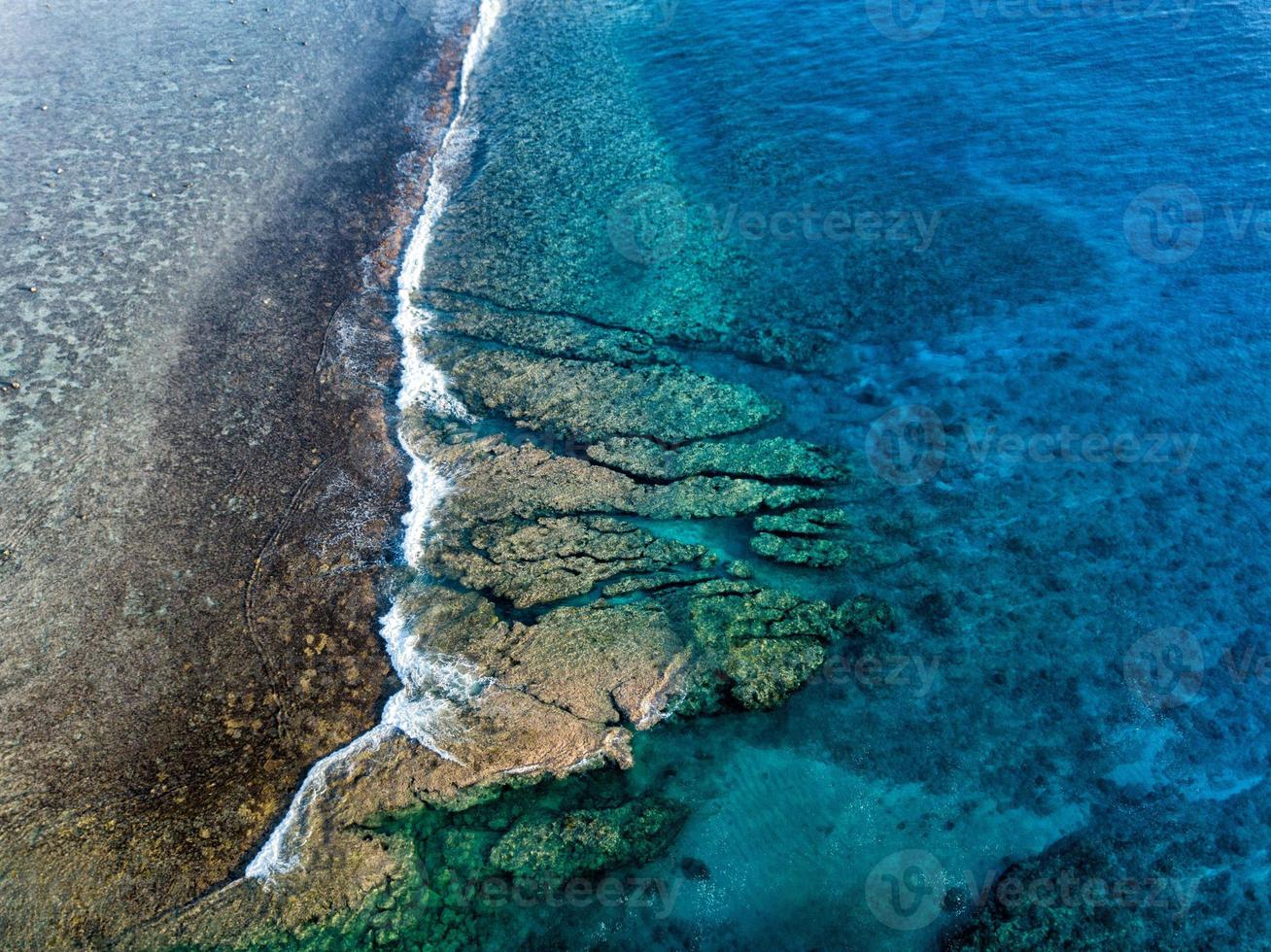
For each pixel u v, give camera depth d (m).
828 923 9.37
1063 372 14.48
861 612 11.77
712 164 18.97
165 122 19.25
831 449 13.60
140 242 16.38
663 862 9.77
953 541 12.49
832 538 12.52
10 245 16.12
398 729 10.60
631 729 10.64
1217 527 12.53
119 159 18.20
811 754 10.59
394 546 12.55
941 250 16.59
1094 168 17.80
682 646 11.25
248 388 14.29
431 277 16.92
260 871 9.54
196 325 15.10
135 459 13.10
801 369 14.79
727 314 15.77
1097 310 15.37
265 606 11.73
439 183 19.31
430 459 13.66
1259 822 10.09
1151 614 11.73
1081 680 11.19
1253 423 13.70
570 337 15.49
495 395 14.55
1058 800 10.25
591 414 14.17
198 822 9.83
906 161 18.50
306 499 12.97
